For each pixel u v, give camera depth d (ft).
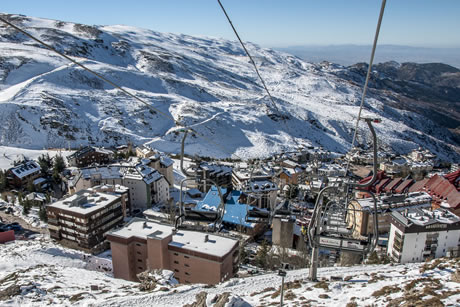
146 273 139.33
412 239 186.70
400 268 119.55
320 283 100.94
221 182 354.95
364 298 84.94
